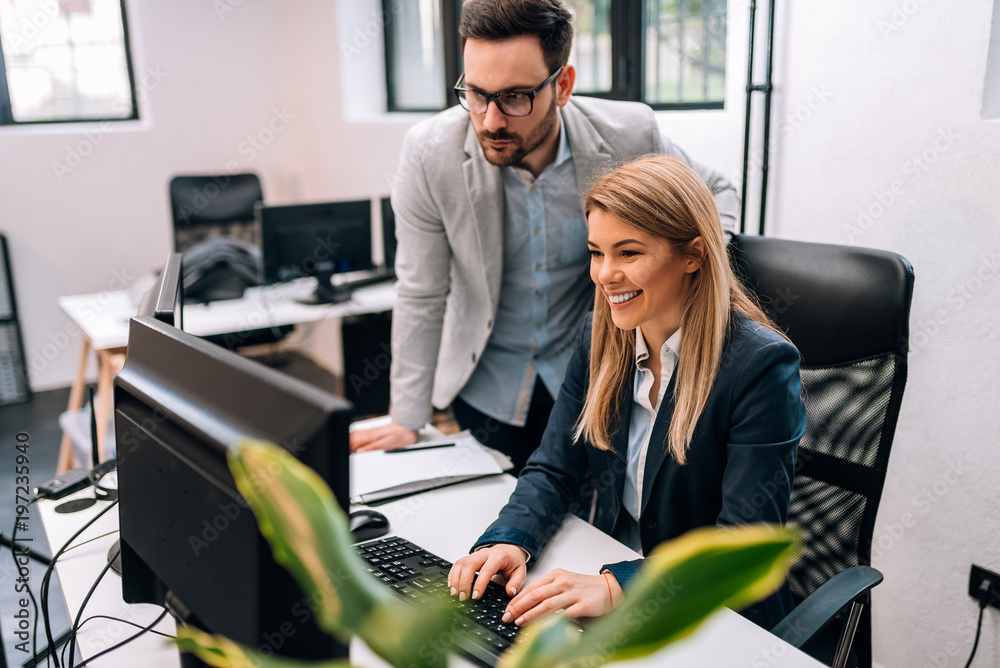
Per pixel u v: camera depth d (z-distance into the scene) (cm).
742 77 207
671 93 265
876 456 125
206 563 72
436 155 165
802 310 135
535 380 182
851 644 114
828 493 130
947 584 180
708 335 118
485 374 185
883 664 199
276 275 324
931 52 165
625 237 112
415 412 171
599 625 41
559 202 171
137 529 88
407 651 42
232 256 327
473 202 164
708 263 117
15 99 432
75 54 442
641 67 274
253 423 65
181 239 396
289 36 470
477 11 139
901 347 123
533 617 98
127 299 328
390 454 157
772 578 39
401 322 174
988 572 171
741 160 211
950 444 175
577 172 167
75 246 445
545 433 142
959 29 159
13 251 429
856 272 129
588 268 179
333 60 420
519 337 180
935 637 185
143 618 108
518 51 139
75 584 116
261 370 67
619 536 140
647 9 268
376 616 43
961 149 162
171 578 80
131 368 88
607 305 131
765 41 198
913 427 182
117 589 115
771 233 206
